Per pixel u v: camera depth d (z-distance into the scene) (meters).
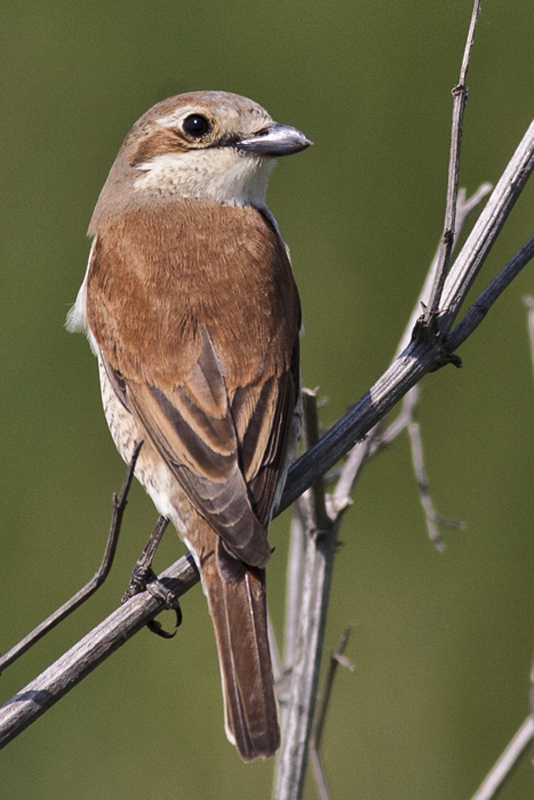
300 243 14.21
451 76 14.43
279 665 9.50
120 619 7.71
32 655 13.00
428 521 9.38
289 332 8.20
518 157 8.26
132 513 13.50
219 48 14.89
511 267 8.20
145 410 8.02
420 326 7.99
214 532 7.63
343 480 8.83
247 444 7.66
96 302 8.55
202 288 8.18
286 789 8.52
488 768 12.38
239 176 9.06
